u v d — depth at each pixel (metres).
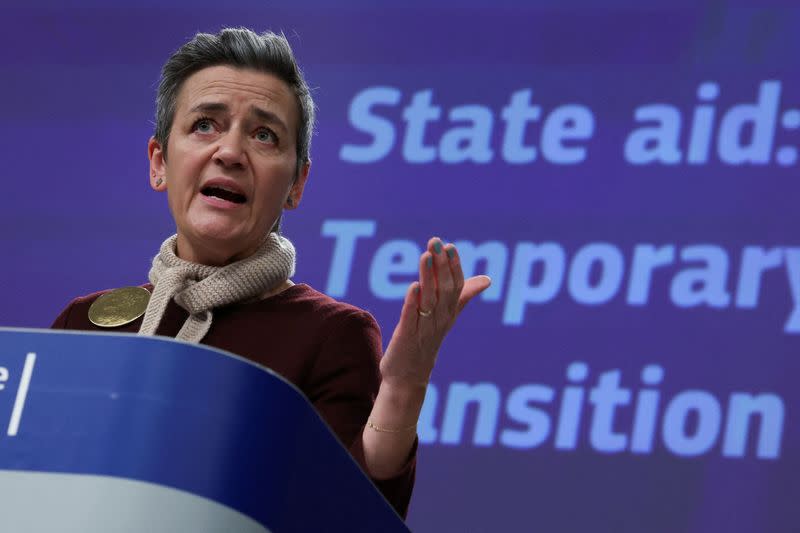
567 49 12.60
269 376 3.14
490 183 12.42
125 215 12.79
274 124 4.71
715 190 12.13
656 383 11.79
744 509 11.45
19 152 12.97
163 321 4.67
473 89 12.65
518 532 11.64
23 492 2.94
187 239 4.77
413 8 12.84
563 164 12.38
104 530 2.89
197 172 4.65
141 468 2.96
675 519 11.50
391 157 12.56
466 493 11.73
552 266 12.17
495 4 12.78
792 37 12.35
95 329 4.73
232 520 2.98
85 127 13.02
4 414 3.02
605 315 11.98
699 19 12.48
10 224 12.79
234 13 13.10
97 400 3.03
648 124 12.38
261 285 4.61
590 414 11.77
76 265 12.69
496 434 11.82
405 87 12.73
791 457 11.50
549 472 11.68
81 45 13.20
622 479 11.62
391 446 3.97
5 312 12.60
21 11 13.27
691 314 11.90
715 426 11.63
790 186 12.08
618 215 12.21
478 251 12.29
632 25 12.58
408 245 12.38
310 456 3.19
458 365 11.99
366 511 3.39
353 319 4.59
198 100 4.68
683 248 12.08
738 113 12.28
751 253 11.98
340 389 4.43
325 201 12.49
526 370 11.93
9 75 13.15
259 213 4.67
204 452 3.01
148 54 13.12
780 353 11.73
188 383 3.07
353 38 12.85
